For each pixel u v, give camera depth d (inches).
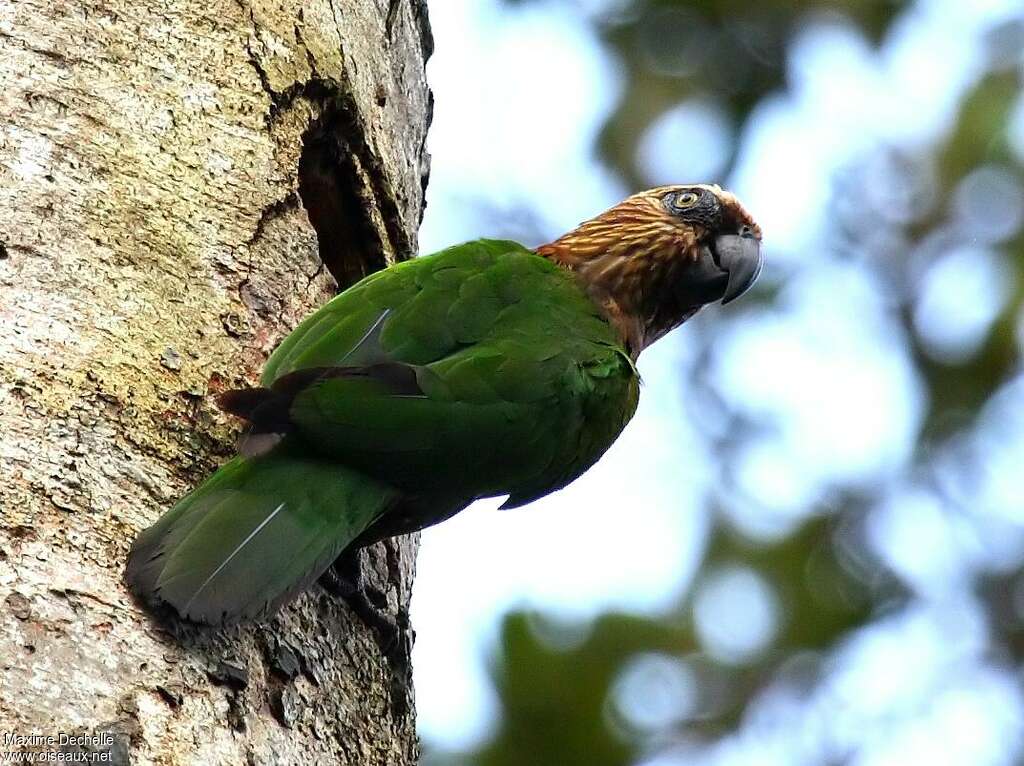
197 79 346.3
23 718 233.9
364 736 317.7
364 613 335.6
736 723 711.1
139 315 303.1
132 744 243.8
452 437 337.4
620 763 671.1
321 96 379.2
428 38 475.2
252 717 274.7
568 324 397.7
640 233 462.3
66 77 323.6
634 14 781.3
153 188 322.3
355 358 334.3
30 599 248.1
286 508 291.4
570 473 395.9
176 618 265.1
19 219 297.4
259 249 335.6
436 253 396.2
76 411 279.3
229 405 280.8
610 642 683.4
